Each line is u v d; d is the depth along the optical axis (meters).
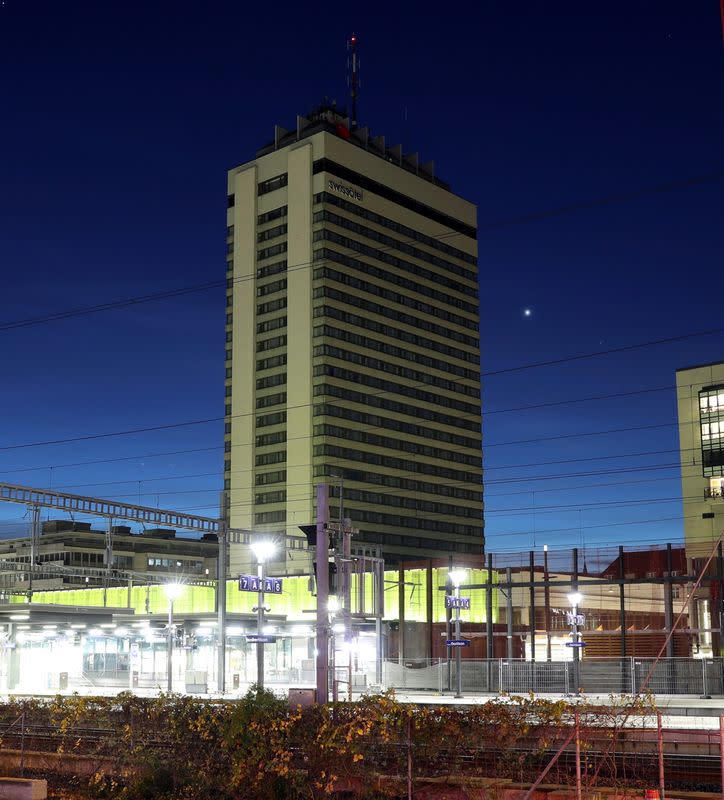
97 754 22.36
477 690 52.12
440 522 163.12
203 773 20.03
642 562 64.56
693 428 102.38
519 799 17.50
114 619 65.88
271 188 157.12
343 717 18.89
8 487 40.84
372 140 166.12
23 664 68.69
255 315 155.12
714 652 56.41
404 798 18.06
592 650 64.62
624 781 18.17
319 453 144.88
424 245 168.38
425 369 164.75
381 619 64.19
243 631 64.44
